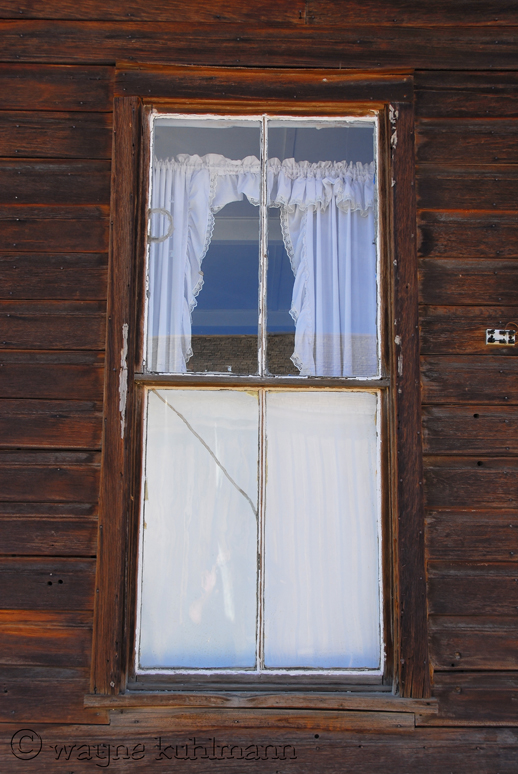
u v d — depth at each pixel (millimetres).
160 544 2090
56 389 2152
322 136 2350
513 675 2043
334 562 2100
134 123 2264
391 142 2281
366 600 2086
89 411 2143
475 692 2025
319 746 1984
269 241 2322
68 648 2021
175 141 2342
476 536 2096
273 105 2326
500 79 2332
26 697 1998
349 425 2170
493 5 2354
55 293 2207
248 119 2338
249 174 2348
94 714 1995
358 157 2344
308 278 2312
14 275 2215
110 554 2027
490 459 2143
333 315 2283
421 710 1968
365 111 2328
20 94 2305
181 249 2303
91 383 2158
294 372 2236
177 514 2105
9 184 2266
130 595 2043
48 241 2236
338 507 2127
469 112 2322
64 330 2186
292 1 2332
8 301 2203
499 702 2021
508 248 2264
